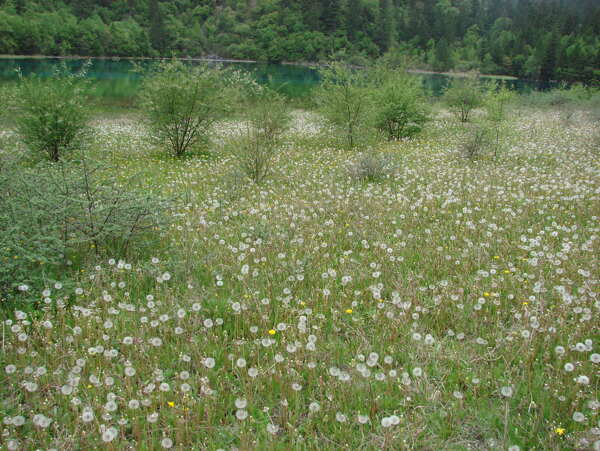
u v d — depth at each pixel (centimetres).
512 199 820
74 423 310
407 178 1028
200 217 693
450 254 590
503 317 450
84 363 350
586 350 362
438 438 305
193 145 1470
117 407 326
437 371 367
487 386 354
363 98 1614
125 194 561
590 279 492
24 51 8881
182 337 407
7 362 365
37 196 521
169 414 321
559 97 3366
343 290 499
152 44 11319
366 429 313
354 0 12150
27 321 395
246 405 328
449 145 1524
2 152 677
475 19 13875
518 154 1302
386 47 11831
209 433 309
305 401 344
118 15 12206
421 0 14650
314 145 1606
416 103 1792
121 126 2066
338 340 410
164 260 560
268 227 659
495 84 2578
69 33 9481
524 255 571
